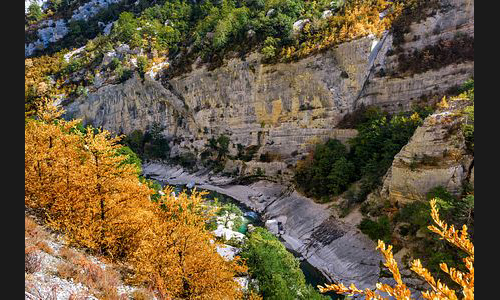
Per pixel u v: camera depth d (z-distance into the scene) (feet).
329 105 248.93
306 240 183.73
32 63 446.19
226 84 305.32
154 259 71.77
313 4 298.76
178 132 363.35
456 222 128.06
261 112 285.23
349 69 237.25
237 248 132.26
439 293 25.49
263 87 279.28
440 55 217.77
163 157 363.15
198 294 73.41
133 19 439.63
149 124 379.35
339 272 152.87
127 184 86.94
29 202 82.17
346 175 204.33
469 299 22.89
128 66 374.84
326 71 247.09
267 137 282.56
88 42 458.09
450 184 144.25
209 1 428.15
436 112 163.94
